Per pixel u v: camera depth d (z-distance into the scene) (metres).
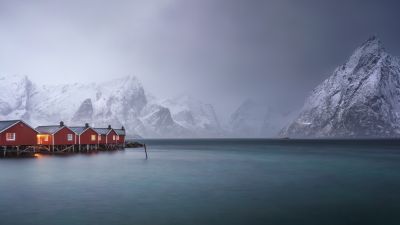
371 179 49.38
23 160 72.81
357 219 28.06
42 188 40.34
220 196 36.62
